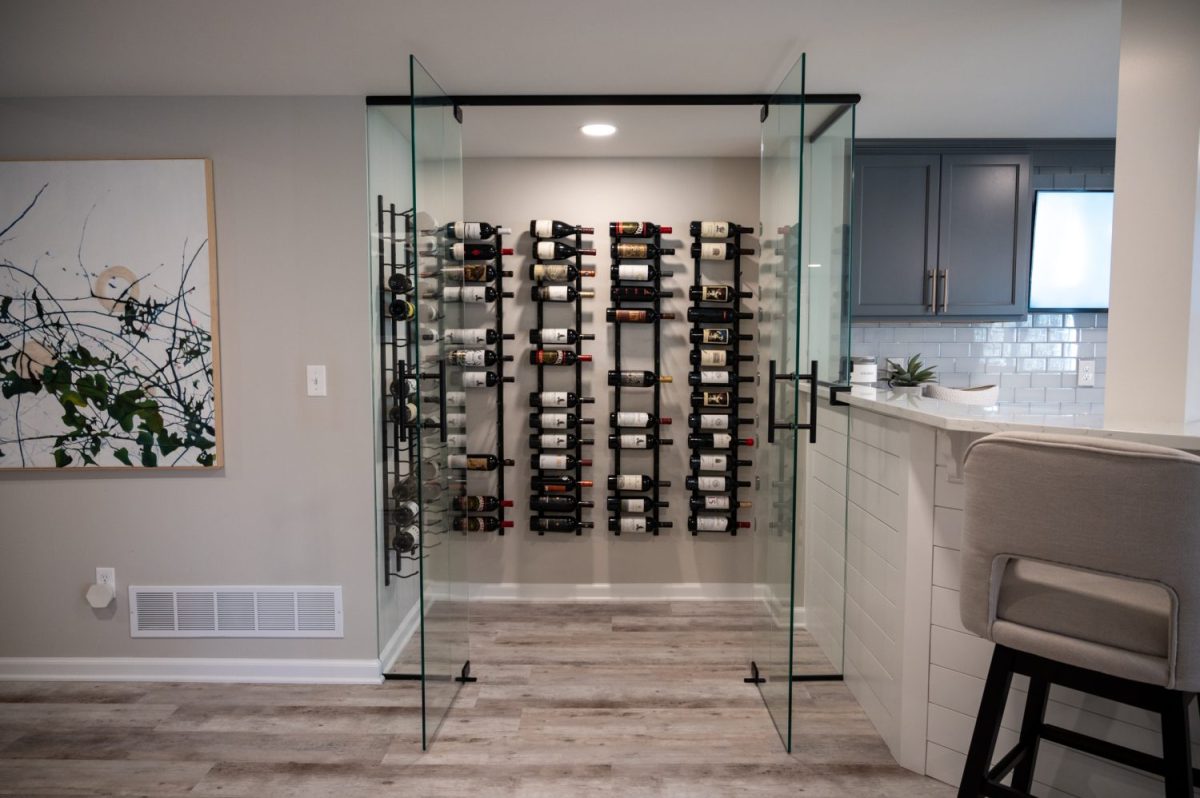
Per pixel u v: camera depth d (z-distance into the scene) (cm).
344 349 270
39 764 220
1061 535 122
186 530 275
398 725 243
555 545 364
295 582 276
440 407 235
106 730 240
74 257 265
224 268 268
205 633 277
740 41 217
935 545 207
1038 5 192
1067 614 127
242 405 272
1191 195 178
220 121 264
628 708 254
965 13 197
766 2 190
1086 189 343
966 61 233
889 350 374
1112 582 133
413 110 202
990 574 132
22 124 264
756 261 353
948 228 335
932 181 333
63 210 264
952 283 337
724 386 357
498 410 353
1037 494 123
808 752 226
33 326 267
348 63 233
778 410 236
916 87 259
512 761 221
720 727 241
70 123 264
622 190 353
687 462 360
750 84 255
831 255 277
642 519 355
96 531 275
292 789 207
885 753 226
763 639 261
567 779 212
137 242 265
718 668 286
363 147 265
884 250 336
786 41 216
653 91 262
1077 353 374
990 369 375
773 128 242
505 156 351
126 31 207
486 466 344
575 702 258
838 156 270
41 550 276
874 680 242
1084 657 124
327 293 268
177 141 265
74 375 268
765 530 256
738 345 351
